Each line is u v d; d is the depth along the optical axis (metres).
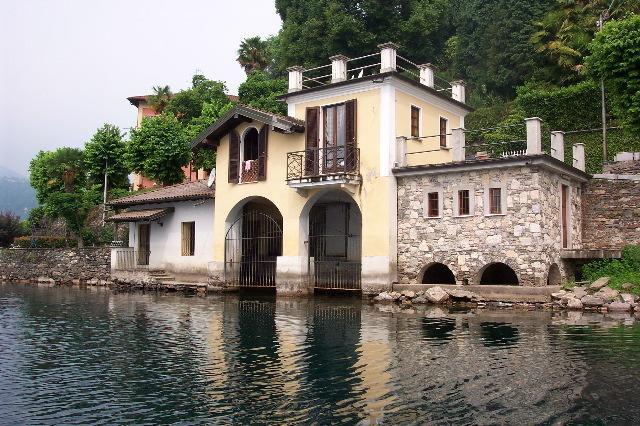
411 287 19.53
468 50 42.81
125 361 10.15
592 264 18.92
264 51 49.94
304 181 21.61
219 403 7.58
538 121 17.97
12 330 13.82
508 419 6.76
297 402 7.54
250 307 18.59
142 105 54.56
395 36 39.41
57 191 39.56
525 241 17.84
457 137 19.81
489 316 15.18
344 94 21.92
